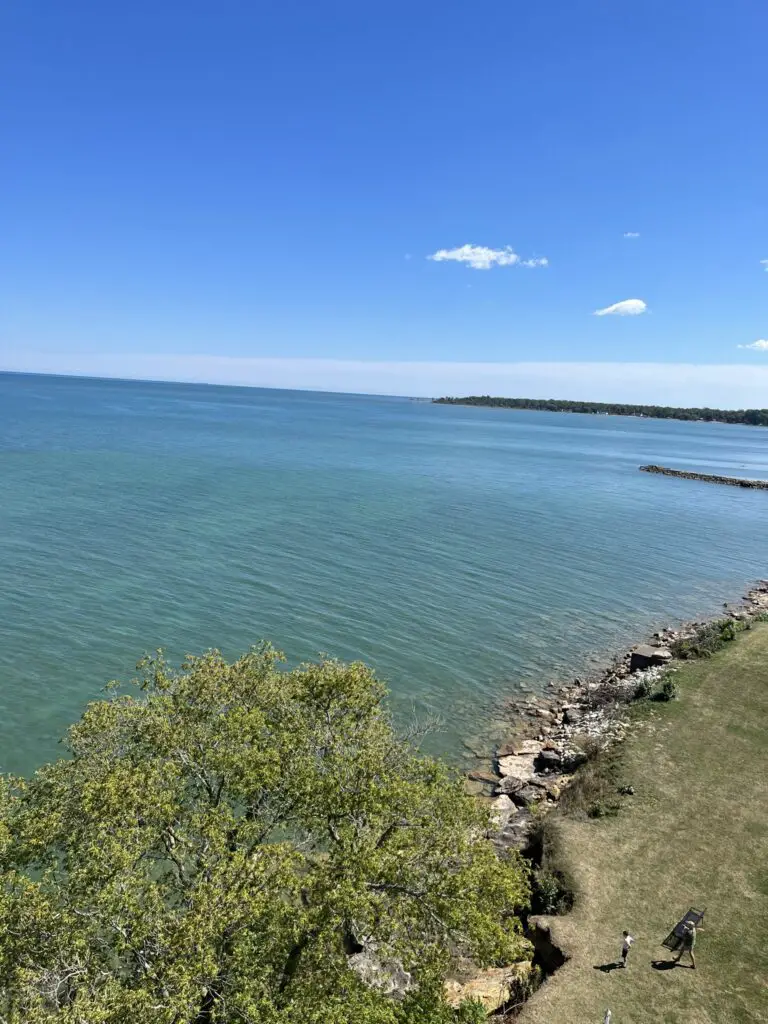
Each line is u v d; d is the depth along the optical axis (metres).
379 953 14.68
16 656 36.91
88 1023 10.88
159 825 15.54
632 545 72.62
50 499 73.00
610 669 41.19
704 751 29.61
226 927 13.40
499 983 18.64
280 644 41.00
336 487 94.62
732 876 21.72
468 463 137.12
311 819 16.89
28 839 15.32
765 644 41.88
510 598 52.66
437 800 17.55
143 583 49.06
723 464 169.38
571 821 24.92
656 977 17.92
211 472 99.38
